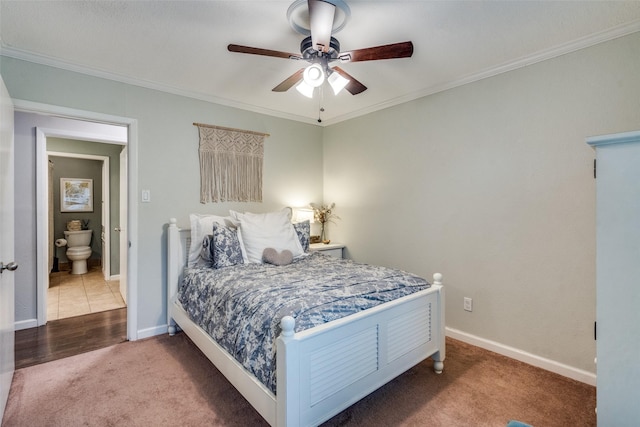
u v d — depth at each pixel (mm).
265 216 3047
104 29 2012
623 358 930
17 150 3066
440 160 2920
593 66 2080
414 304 2059
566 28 1978
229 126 3385
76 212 5738
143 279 2869
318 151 4180
